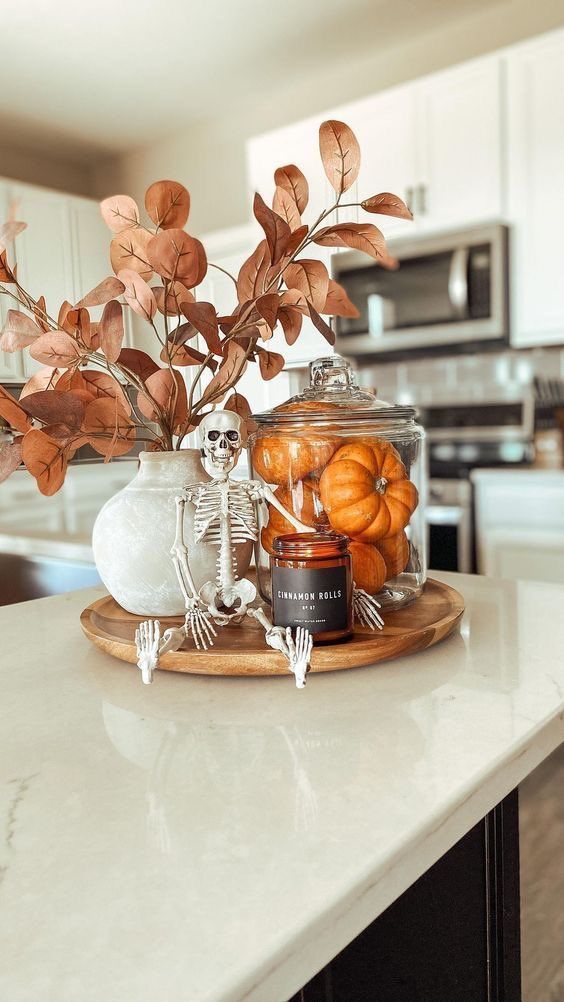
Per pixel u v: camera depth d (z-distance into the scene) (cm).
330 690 66
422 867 43
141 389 83
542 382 321
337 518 78
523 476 263
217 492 77
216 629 79
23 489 297
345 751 54
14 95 364
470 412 340
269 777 50
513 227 277
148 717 62
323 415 78
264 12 298
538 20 297
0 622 97
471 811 48
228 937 34
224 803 47
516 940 63
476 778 49
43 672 75
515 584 111
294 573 69
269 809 46
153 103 379
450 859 55
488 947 60
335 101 357
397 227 301
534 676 68
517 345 286
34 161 438
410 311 301
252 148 328
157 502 80
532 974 68
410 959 51
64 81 352
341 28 314
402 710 61
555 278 270
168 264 76
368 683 68
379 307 310
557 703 61
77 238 106
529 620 89
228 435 77
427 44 325
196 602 76
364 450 79
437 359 356
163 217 85
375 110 303
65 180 453
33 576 172
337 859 40
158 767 52
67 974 32
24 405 74
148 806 47
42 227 102
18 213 100
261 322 82
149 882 39
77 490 315
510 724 57
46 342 76
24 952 33
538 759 57
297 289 82
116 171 452
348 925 37
